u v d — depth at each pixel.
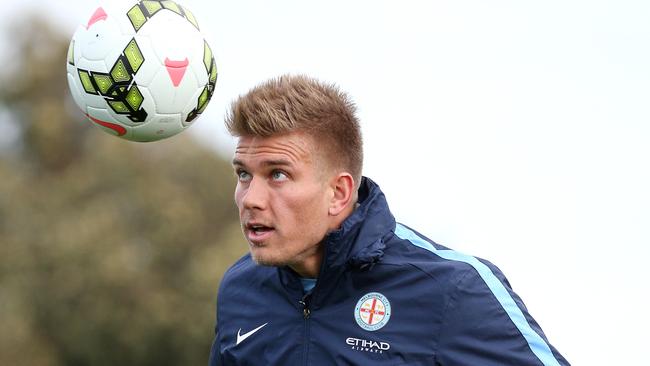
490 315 15.74
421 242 16.86
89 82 16.61
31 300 87.50
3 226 91.62
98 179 92.69
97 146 97.69
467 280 15.97
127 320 86.31
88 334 86.44
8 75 105.75
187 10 17.31
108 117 16.77
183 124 17.19
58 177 99.88
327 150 15.79
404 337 15.96
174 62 16.64
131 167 92.44
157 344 87.12
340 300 16.53
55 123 103.44
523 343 15.66
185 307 87.19
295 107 15.47
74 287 86.81
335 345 16.36
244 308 17.83
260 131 15.46
